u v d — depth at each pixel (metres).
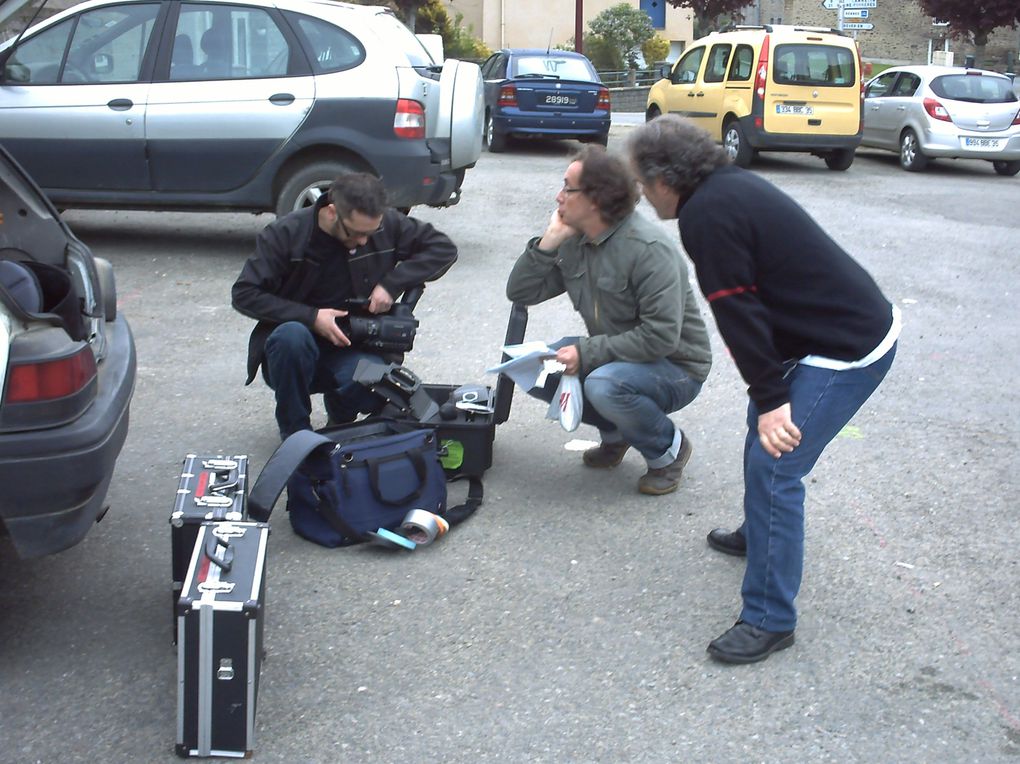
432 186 8.53
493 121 16.20
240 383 5.96
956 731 3.14
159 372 6.10
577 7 25.75
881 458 5.12
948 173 15.90
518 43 35.03
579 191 4.22
